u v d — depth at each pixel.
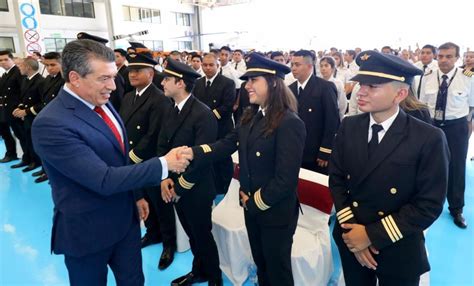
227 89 3.42
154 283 2.06
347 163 1.24
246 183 1.49
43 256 2.42
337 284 1.85
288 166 1.33
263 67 1.35
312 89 2.58
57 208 1.17
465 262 2.15
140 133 2.17
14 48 12.57
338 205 1.27
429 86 2.67
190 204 1.76
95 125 1.13
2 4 12.11
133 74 2.14
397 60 1.07
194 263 2.00
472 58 3.14
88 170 1.05
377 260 1.23
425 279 1.68
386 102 1.09
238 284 1.95
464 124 2.56
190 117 1.75
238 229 1.93
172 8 18.14
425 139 1.08
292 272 1.64
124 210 1.28
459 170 2.61
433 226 2.61
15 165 4.47
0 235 2.72
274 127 1.35
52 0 13.37
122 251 1.35
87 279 1.26
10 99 4.32
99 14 14.89
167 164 1.21
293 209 1.49
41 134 1.04
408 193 1.12
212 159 1.63
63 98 1.10
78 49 1.04
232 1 17.38
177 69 1.71
